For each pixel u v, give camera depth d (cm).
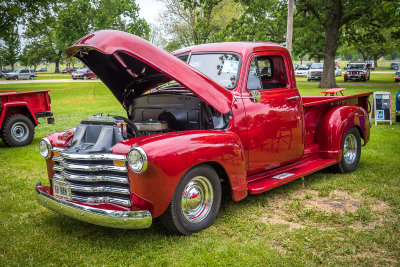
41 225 380
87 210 306
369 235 338
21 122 810
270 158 432
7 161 667
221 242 332
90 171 323
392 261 295
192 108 390
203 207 358
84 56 383
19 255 313
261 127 414
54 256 310
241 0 2469
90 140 343
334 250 313
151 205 311
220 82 414
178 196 326
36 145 824
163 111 412
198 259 300
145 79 432
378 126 974
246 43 438
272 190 482
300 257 302
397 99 1030
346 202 432
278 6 2553
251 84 420
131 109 454
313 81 3575
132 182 311
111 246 329
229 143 360
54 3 2878
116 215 295
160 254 311
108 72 412
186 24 3262
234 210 410
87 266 296
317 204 427
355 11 2377
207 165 348
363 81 3275
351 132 550
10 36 2856
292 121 455
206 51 447
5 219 397
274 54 449
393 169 560
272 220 383
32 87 3014
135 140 330
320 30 2780
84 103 1839
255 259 298
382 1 2297
